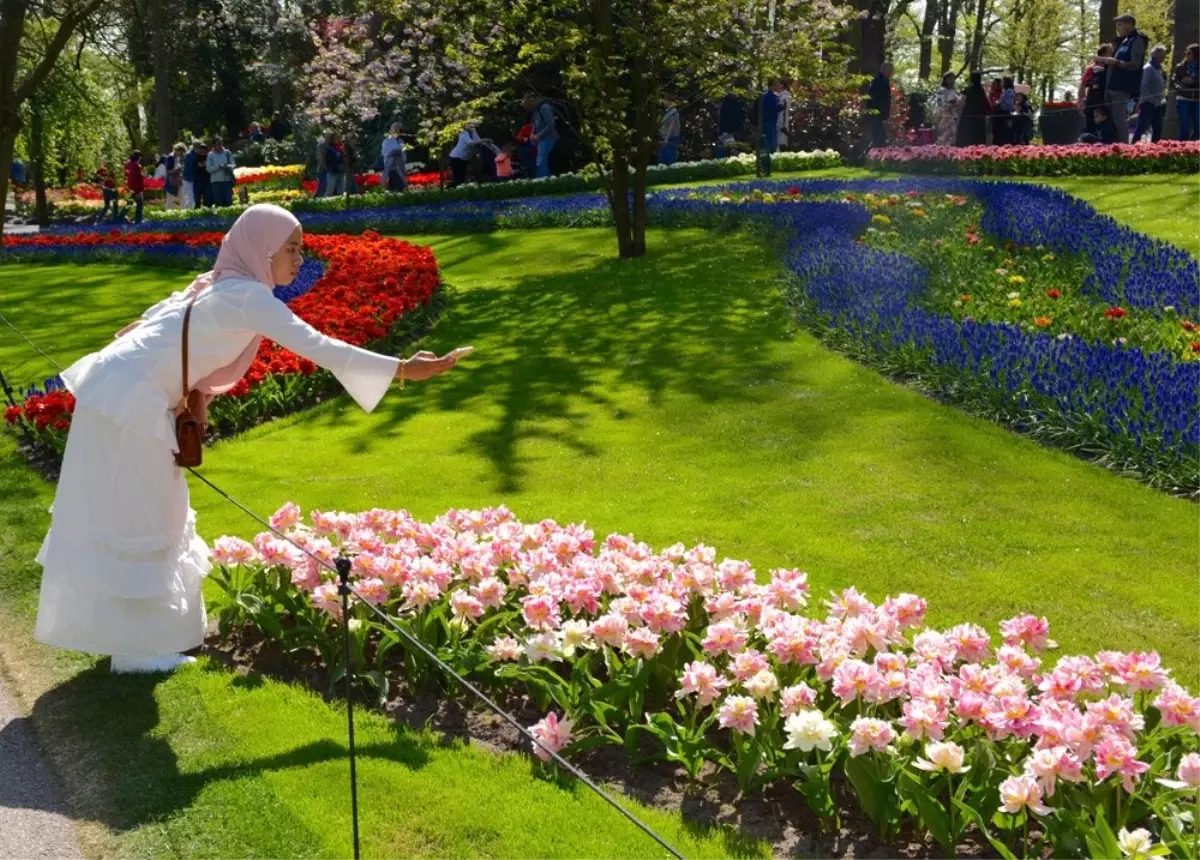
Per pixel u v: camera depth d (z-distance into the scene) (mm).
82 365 4512
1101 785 3336
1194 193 16078
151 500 4469
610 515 6656
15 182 36594
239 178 37500
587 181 22219
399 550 4852
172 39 42375
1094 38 49375
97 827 3645
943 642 3980
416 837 3486
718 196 18641
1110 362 8078
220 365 4527
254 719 4258
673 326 11109
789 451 7652
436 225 19438
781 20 15055
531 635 4469
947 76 24625
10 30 14234
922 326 9383
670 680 4281
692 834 3514
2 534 6453
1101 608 5266
